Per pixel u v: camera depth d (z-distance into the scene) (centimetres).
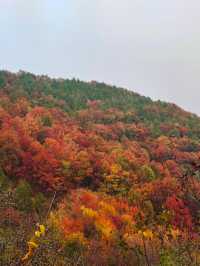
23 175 8600
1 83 16862
